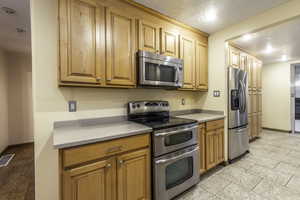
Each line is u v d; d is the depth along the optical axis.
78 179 1.14
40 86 1.46
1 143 3.26
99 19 1.54
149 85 1.86
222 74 2.60
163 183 1.60
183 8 1.92
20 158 3.02
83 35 1.45
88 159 1.18
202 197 1.77
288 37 2.80
